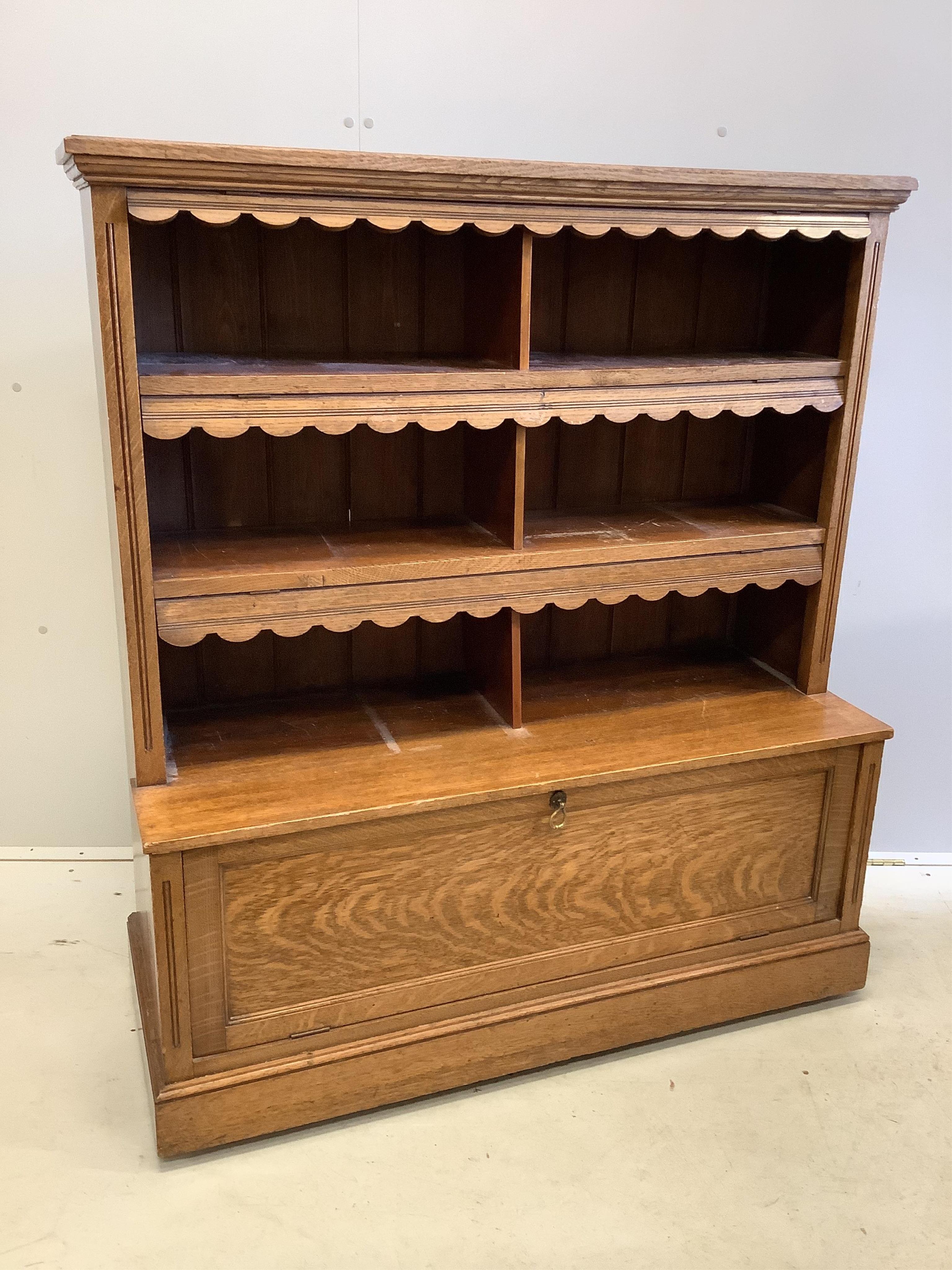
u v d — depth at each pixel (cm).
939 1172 182
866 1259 165
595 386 186
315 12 209
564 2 216
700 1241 167
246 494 205
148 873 177
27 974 222
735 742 203
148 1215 169
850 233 193
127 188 152
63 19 204
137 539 166
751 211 186
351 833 175
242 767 188
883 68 230
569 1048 203
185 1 205
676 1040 213
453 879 186
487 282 192
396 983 188
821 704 221
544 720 210
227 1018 178
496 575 190
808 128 232
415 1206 172
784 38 226
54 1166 178
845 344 203
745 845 208
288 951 179
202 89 211
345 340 202
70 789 254
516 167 166
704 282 221
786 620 230
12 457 227
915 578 260
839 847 217
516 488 189
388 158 160
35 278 217
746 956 215
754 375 196
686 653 247
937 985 231
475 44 216
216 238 188
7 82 206
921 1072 205
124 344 157
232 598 175
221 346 195
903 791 275
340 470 209
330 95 214
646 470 231
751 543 207
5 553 233
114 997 217
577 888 196
